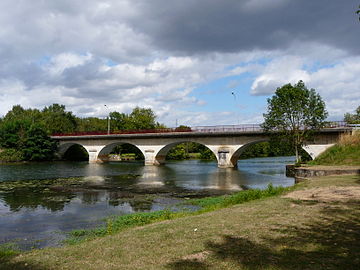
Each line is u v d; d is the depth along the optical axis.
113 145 65.38
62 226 14.62
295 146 39.16
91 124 105.69
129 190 26.38
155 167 52.75
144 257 7.12
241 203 14.91
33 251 8.43
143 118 94.69
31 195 24.08
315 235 8.24
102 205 19.83
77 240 11.84
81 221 15.52
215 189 26.91
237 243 7.82
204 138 51.66
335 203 12.78
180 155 89.12
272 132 40.53
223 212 12.19
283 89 38.53
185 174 40.28
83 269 6.50
